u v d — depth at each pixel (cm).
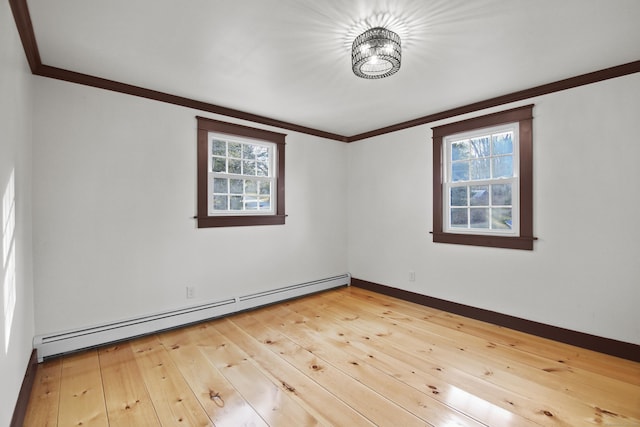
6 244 145
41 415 171
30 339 211
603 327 244
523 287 287
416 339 271
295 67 239
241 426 162
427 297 362
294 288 388
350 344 261
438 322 312
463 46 209
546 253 273
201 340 269
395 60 192
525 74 253
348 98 305
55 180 236
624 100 235
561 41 203
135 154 274
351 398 186
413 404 180
